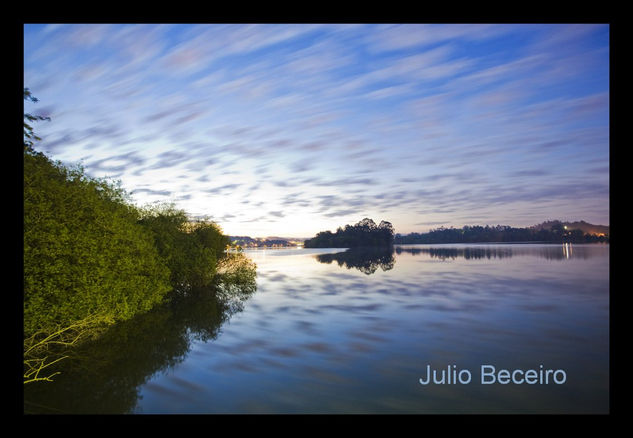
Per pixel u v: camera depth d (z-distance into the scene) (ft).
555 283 73.36
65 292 32.68
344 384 25.59
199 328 40.93
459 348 33.24
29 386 25.00
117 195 52.31
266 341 35.83
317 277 94.27
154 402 22.84
